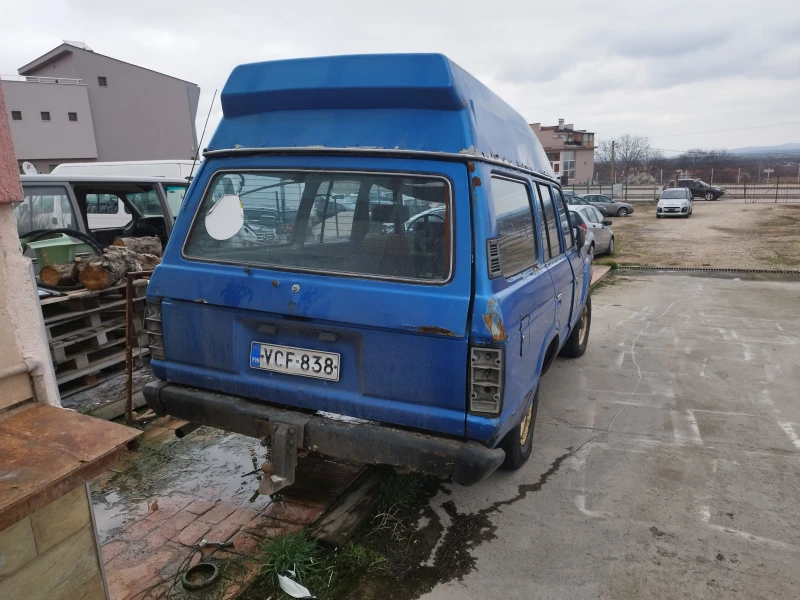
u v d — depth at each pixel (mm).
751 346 6699
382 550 2900
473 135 2613
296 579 2631
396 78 2600
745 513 3264
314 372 2760
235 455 3783
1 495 1442
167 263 3070
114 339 5008
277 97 2844
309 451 2879
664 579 2705
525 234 3332
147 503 3207
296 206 2846
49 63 38719
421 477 3512
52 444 1695
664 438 4258
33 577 1753
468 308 2471
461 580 2689
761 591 2623
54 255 4895
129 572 2631
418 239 2617
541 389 5305
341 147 2750
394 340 2578
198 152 3580
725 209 32031
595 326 7770
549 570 2770
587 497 3434
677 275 12297
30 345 1930
